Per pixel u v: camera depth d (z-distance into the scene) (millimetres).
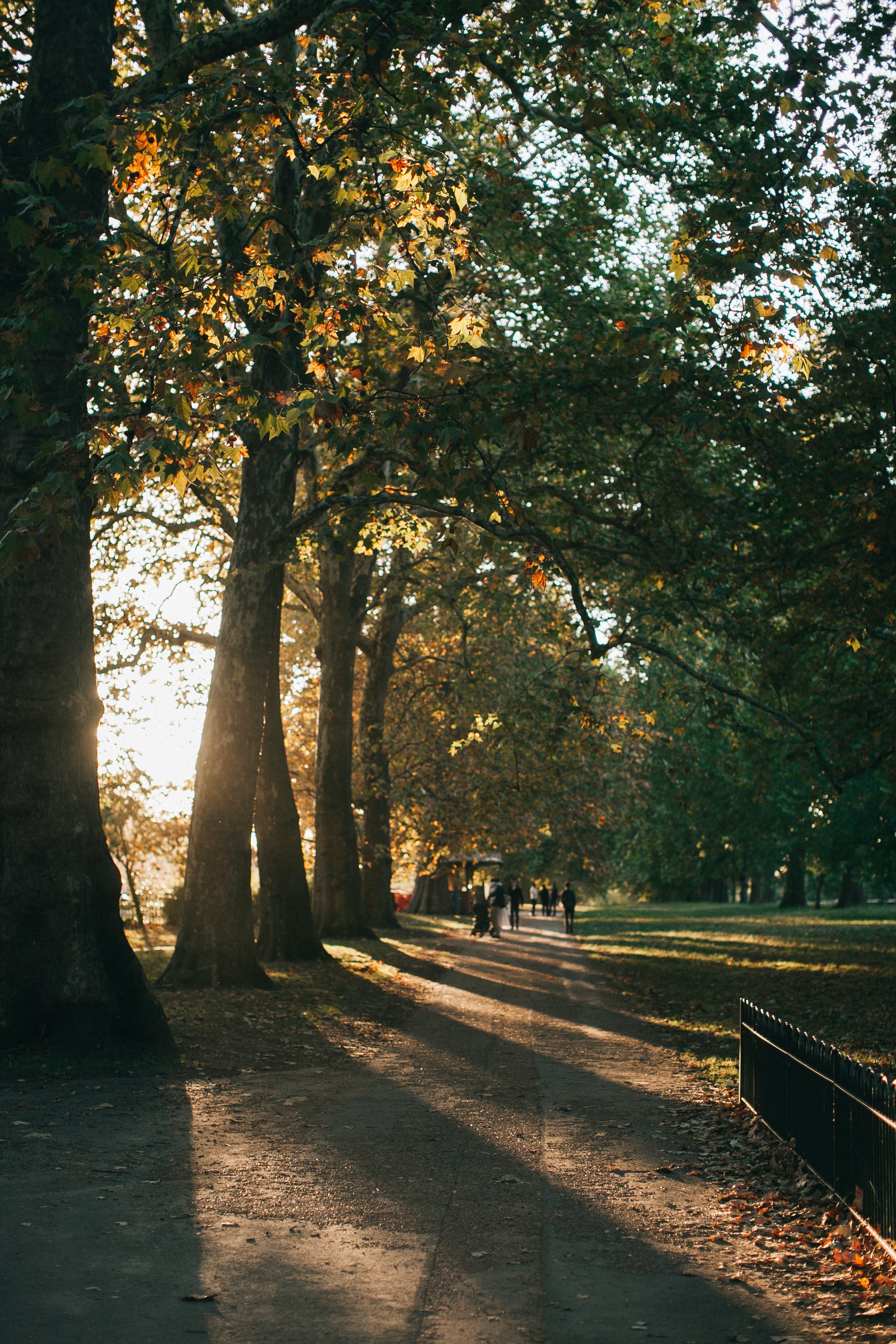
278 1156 7402
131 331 10227
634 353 11961
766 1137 8039
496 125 16266
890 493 14359
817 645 17203
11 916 10672
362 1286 5043
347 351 11438
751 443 14742
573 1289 5086
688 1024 14539
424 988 18859
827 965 21719
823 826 32281
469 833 36594
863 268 14281
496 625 25203
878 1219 5621
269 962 21359
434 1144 7832
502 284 17703
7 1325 4508
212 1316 4652
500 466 13953
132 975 11180
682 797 26016
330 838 27422
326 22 11422
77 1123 8195
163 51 15734
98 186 11195
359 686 37750
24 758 10852
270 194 12125
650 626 18828
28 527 8172
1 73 13977
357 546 18281
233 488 22312
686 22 15938
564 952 30359
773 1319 4762
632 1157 7547
